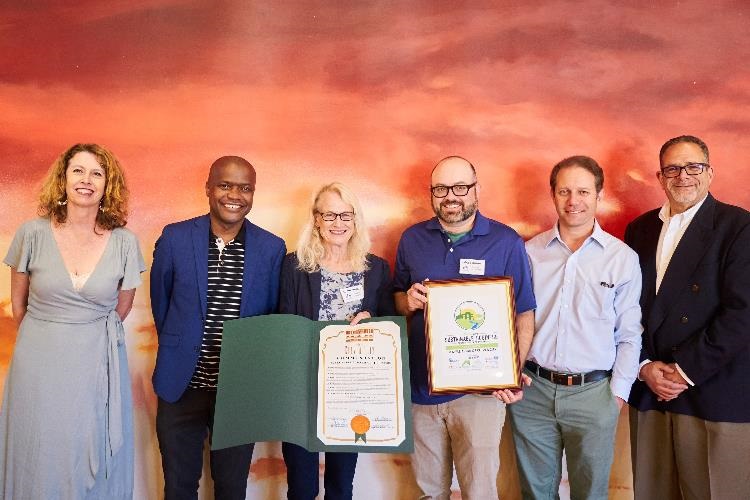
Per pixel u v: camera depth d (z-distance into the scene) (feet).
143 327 9.22
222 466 7.91
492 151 9.36
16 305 7.35
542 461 8.15
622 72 9.41
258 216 9.35
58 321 6.96
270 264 7.94
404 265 8.14
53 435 6.86
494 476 7.48
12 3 9.41
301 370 7.23
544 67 9.39
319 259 7.82
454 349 7.34
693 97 9.39
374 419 7.05
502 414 7.71
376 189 9.36
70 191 7.00
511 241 7.80
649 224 8.38
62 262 6.95
